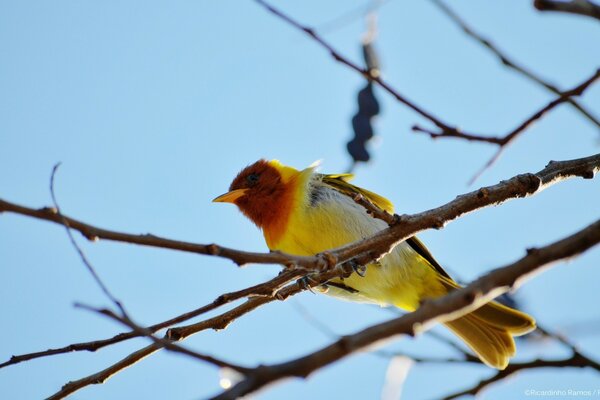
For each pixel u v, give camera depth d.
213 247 5.96
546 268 5.00
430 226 7.88
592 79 6.97
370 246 7.69
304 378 4.24
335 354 4.30
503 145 7.23
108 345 8.06
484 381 9.32
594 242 5.01
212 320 9.11
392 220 7.81
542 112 7.14
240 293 8.10
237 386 4.16
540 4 4.80
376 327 4.45
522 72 7.05
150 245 5.84
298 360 4.27
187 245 5.91
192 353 4.38
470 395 9.34
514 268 4.93
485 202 8.05
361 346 4.35
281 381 4.21
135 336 8.06
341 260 7.55
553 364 9.31
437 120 7.19
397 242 7.83
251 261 6.11
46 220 5.69
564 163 8.62
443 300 4.64
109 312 4.93
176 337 8.98
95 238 5.75
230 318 9.18
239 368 4.24
